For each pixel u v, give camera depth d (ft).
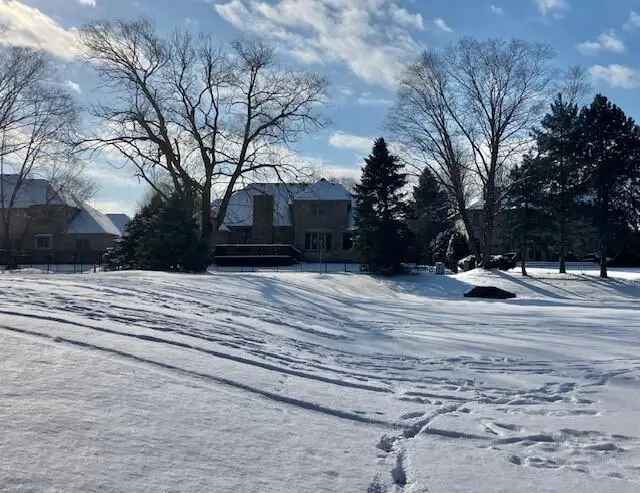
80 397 18.71
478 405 24.71
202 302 49.88
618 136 152.35
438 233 230.27
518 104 179.32
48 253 211.82
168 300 47.55
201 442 16.87
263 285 78.84
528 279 149.18
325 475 15.75
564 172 153.58
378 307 79.82
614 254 172.96
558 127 155.12
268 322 45.62
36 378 19.80
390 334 48.16
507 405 24.90
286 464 16.20
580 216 153.99
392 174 154.92
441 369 32.94
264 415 19.95
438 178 167.22
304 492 14.62
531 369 33.22
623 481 16.47
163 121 132.87
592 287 140.97
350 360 34.58
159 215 120.37
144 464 14.99
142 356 24.99
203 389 21.70
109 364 22.77
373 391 26.04
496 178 179.01
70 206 236.22
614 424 22.04
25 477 13.43
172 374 23.09
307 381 26.03
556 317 66.49
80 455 14.92
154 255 117.08
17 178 213.87
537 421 22.31
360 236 154.92
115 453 15.31
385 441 19.06
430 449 18.52
